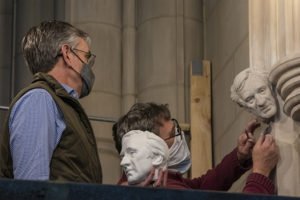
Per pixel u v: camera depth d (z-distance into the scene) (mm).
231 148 6074
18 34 7730
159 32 7160
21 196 2703
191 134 6688
